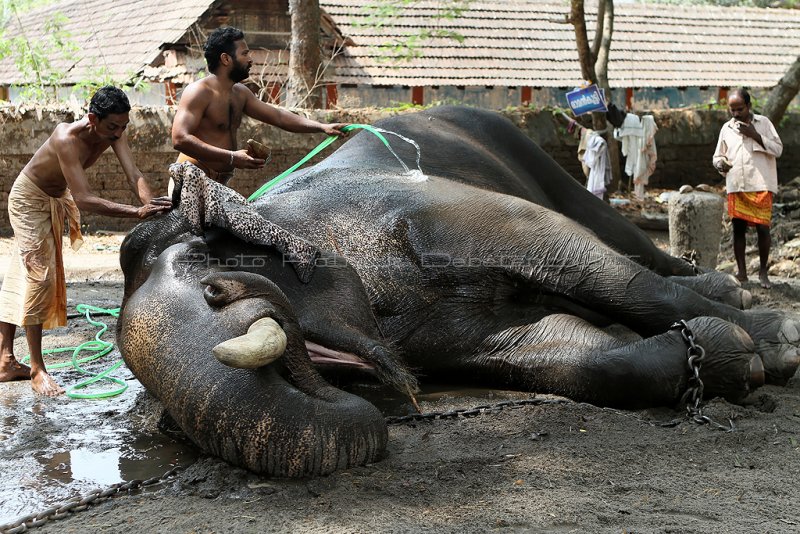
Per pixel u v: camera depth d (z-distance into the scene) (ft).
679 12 92.07
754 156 31.09
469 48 77.61
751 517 11.91
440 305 18.35
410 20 78.13
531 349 18.04
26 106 45.42
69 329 25.32
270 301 14.01
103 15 82.17
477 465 13.75
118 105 18.11
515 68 76.74
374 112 51.16
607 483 13.14
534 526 11.68
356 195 18.67
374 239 18.10
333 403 13.65
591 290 18.28
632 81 80.38
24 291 19.26
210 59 20.84
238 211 15.35
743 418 16.02
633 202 56.03
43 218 19.35
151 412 17.31
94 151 18.88
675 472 13.56
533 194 22.88
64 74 62.23
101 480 14.01
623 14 89.35
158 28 69.05
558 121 57.36
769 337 17.98
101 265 37.45
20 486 13.80
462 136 22.80
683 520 11.80
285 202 18.48
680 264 25.43
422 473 13.43
